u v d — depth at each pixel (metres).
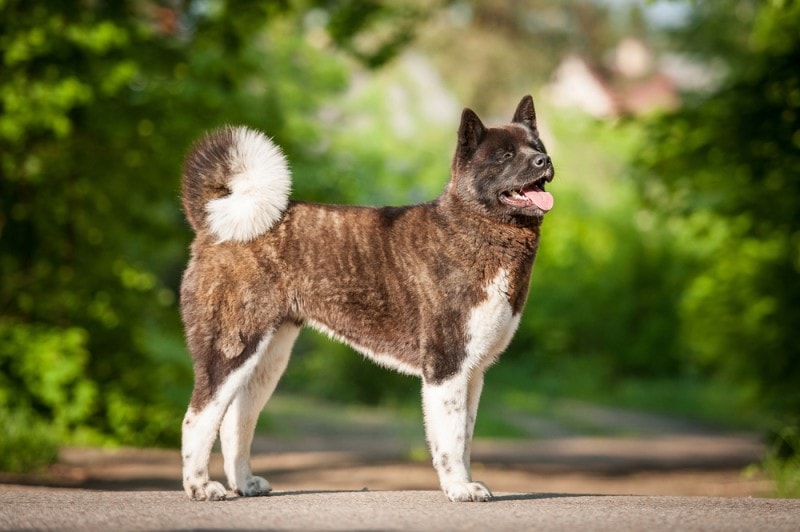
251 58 17.67
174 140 13.91
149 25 14.73
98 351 14.36
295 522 5.36
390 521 5.41
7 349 13.05
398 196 27.19
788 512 5.86
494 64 39.03
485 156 6.76
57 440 12.02
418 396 25.20
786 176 12.88
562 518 5.56
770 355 15.12
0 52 13.00
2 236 14.13
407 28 15.26
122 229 14.99
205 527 5.17
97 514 5.63
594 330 31.16
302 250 6.78
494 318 6.59
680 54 33.56
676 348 29.73
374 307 6.78
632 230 31.19
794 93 12.77
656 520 5.51
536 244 6.79
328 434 18.27
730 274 16.20
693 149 13.33
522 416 23.38
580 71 45.19
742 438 18.77
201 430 6.48
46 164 13.83
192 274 6.72
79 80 13.02
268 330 6.67
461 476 6.43
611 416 24.23
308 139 21.56
